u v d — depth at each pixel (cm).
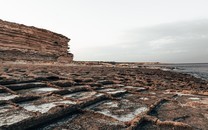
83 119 471
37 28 5400
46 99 584
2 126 366
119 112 532
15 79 792
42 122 433
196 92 898
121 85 1022
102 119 474
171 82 1523
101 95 679
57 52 6006
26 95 579
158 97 759
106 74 1703
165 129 442
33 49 5191
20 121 391
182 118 524
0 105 501
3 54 4112
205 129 455
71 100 583
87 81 1045
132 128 421
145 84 1215
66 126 427
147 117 489
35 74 1163
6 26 4569
